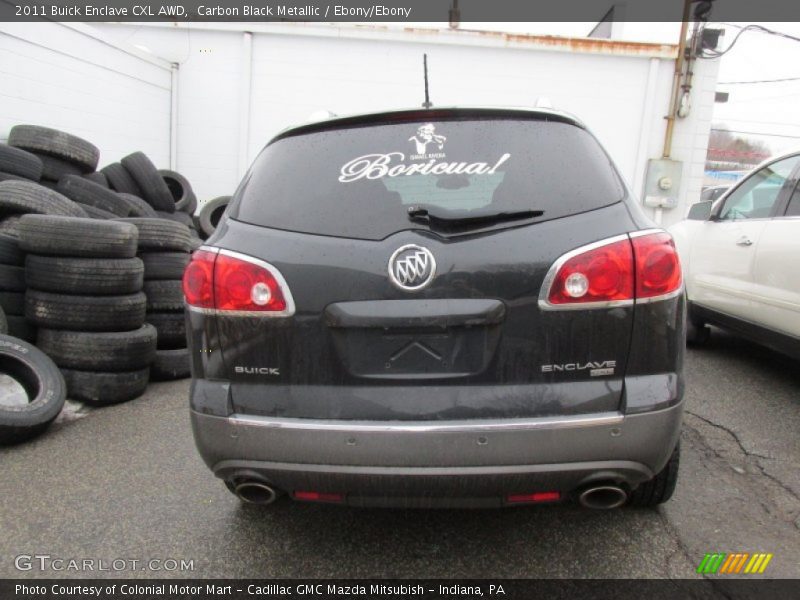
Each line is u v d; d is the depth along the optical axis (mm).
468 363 1977
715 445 3451
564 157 2115
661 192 10594
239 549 2502
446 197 2041
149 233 4754
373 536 2598
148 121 9758
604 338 1952
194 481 3066
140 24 10234
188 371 4844
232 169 10586
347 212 2057
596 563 2396
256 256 2031
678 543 2523
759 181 4676
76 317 4047
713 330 6430
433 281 1948
